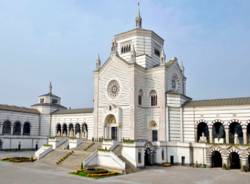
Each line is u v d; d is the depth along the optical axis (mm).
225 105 56844
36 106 92688
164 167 53875
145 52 72750
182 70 77188
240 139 58938
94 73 71938
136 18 76750
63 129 87562
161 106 62906
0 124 78562
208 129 58406
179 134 61156
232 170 50969
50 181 35062
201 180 38438
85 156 51406
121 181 36656
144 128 64625
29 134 87000
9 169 45344
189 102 63656
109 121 67625
